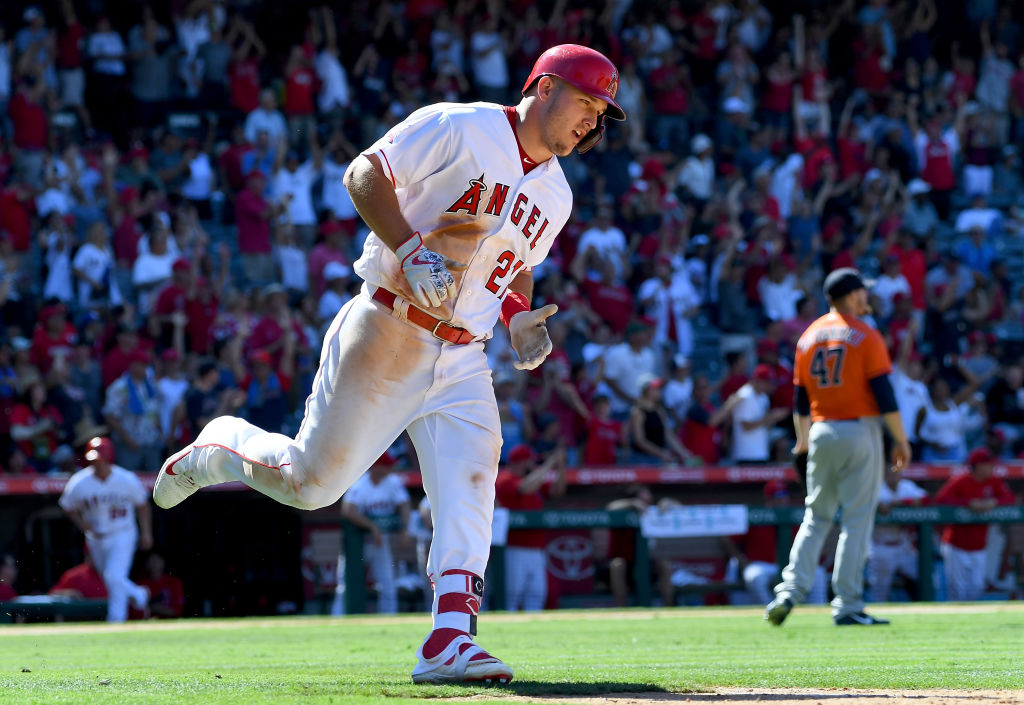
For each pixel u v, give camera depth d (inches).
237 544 1525.6
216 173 2394.2
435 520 481.1
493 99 2655.0
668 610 1364.4
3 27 2401.6
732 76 2800.2
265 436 500.4
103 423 1795.0
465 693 437.1
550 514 1521.9
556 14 2783.0
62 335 1775.3
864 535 962.1
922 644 760.3
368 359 466.3
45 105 2219.5
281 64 2581.2
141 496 1437.0
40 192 2107.5
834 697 438.3
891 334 2153.1
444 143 454.9
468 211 464.1
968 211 2765.7
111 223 2089.1
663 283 2212.1
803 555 973.8
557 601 1572.3
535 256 491.8
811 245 2493.8
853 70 3002.0
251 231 2142.0
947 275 2443.4
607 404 1818.4
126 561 1428.4
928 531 1611.7
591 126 472.1
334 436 470.9
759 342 2098.9
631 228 2390.5
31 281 2079.2
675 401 2017.7
